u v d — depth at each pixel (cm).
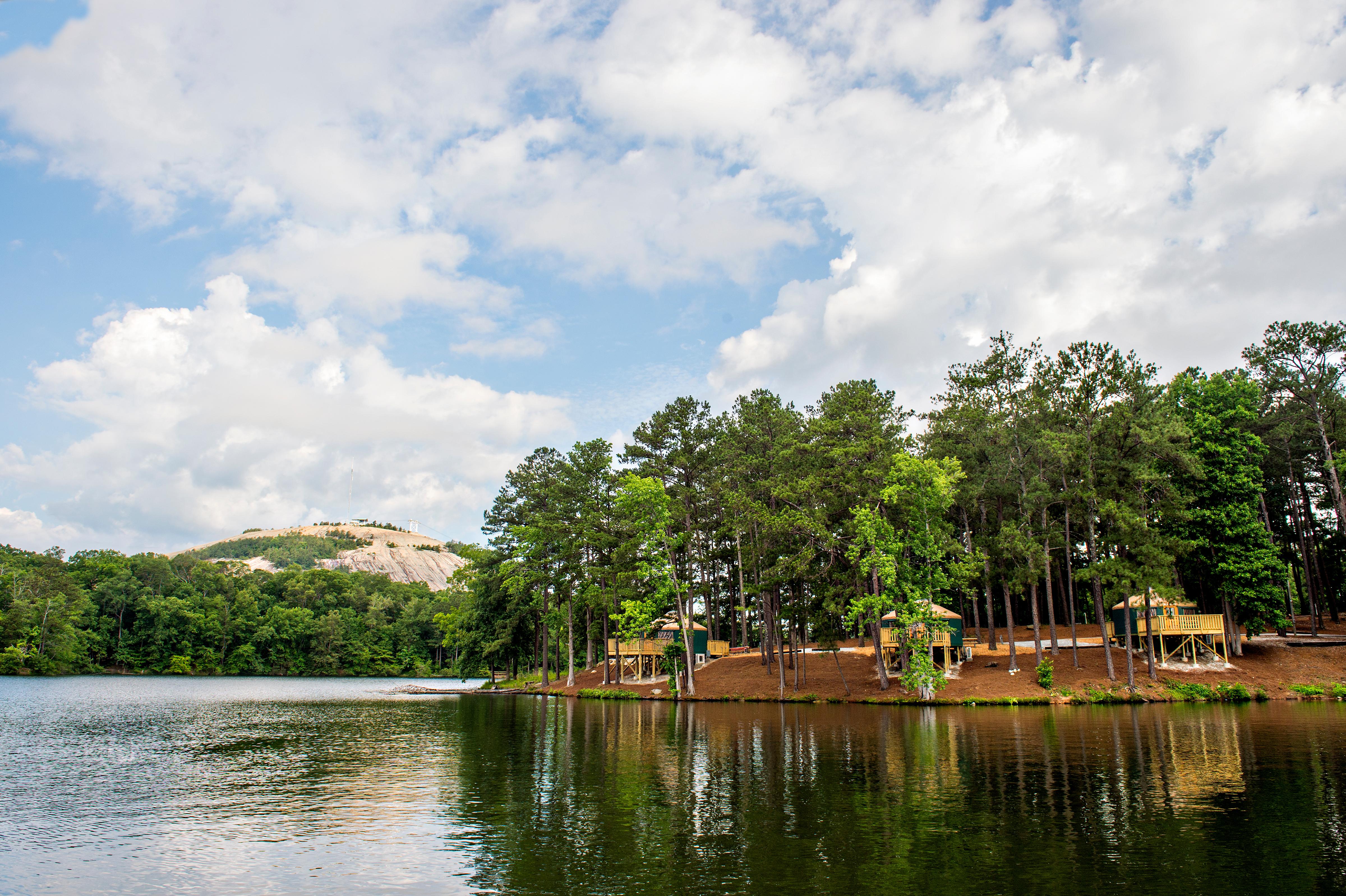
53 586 12288
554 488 6869
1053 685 4516
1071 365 4675
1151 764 2348
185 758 2956
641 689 6150
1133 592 4450
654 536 5562
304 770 2631
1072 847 1507
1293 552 6122
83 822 1872
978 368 5047
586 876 1377
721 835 1634
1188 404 5197
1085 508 4688
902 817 1766
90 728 4188
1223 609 4991
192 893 1322
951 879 1326
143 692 8075
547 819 1819
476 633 7888
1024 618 7219
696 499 6225
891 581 4547
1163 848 1491
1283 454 5628
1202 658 4850
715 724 3778
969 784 2114
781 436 5691
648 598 5859
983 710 4138
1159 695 4338
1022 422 4984
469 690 8606
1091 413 4647
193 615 13362
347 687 9756
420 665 15175
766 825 1711
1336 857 1420
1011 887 1277
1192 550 4822
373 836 1691
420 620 15462
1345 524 5172
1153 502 4684
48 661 11475
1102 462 4603
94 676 12262
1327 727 3136
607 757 2745
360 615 15762
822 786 2136
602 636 7744
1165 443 4359
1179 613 4866
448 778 2402
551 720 4297
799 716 4097
